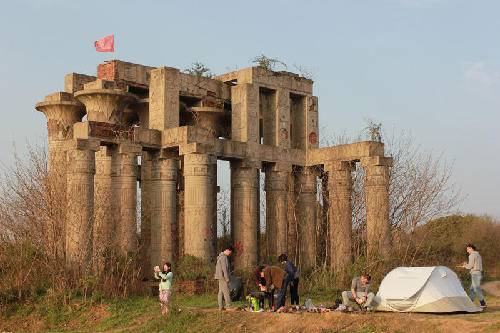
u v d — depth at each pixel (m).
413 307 24.45
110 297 31.94
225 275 26.83
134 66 42.28
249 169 41.72
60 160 37.16
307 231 44.28
